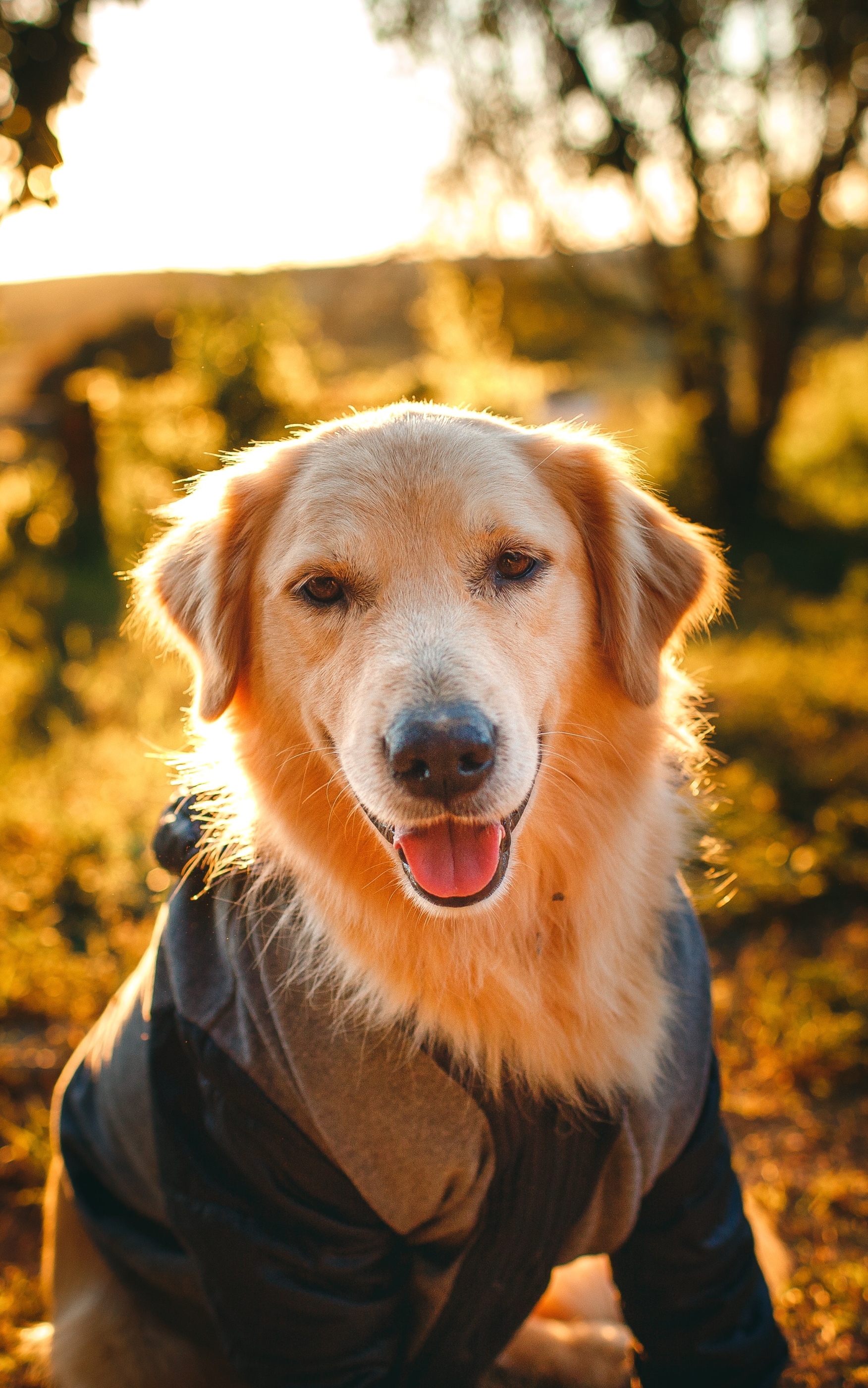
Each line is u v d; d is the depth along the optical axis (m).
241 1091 0.47
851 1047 0.75
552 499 0.55
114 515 2.31
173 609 0.58
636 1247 0.51
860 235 2.71
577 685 0.54
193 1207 0.48
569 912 0.51
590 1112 0.49
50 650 1.63
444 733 0.46
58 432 2.35
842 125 2.53
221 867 0.52
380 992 0.49
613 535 0.55
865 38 2.42
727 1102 0.73
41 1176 0.69
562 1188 0.49
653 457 2.99
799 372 2.86
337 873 0.52
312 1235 0.47
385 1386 0.49
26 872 0.96
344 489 0.52
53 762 1.21
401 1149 0.47
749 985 0.82
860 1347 0.58
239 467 0.59
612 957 0.51
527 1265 0.50
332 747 0.52
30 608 1.86
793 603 1.95
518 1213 0.49
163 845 0.53
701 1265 0.50
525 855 0.51
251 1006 0.48
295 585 0.52
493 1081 0.48
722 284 2.75
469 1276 0.49
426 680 0.48
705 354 2.72
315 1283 0.47
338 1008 0.48
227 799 0.56
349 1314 0.47
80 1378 0.56
